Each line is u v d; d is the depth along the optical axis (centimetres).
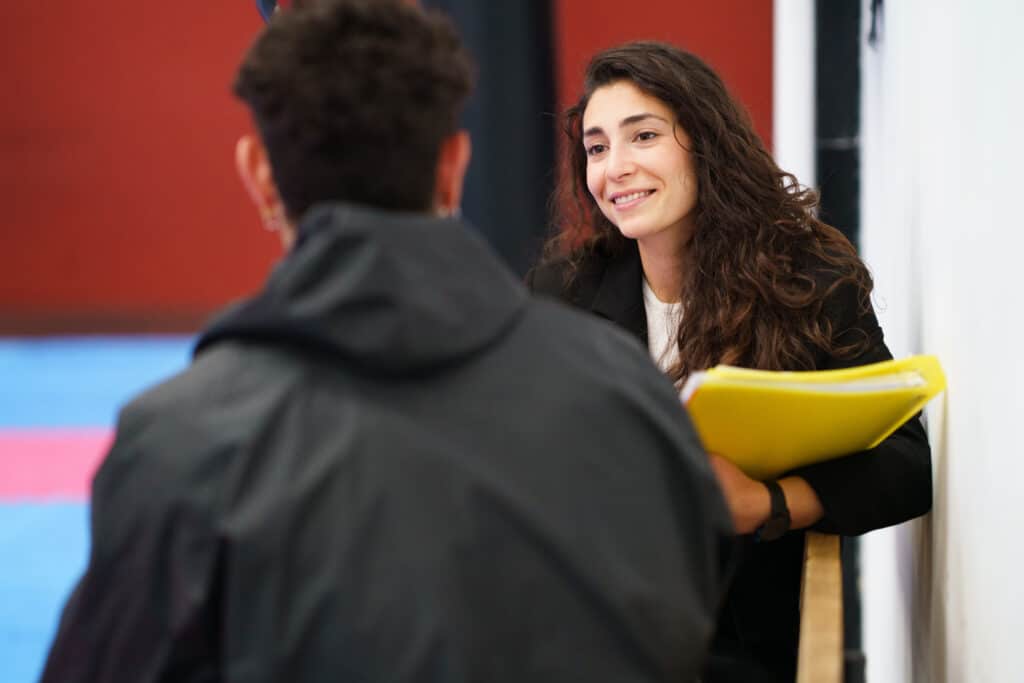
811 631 203
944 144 247
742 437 227
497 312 147
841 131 390
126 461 136
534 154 668
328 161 146
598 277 305
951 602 238
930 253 266
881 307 329
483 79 656
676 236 289
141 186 1166
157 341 1161
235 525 129
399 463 135
